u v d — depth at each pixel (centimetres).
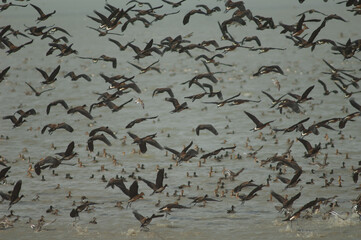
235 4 3716
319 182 5884
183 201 5450
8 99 10856
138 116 9469
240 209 5188
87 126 8738
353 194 5506
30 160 6931
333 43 3641
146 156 7112
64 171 6488
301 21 3531
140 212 5178
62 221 4969
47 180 6159
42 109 10044
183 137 8056
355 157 6769
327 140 7550
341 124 3397
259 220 4919
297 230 4641
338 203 5269
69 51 3809
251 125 8619
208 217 5022
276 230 4672
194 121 9019
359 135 7788
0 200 5512
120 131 8462
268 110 9531
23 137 8125
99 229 4781
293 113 9194
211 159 6862
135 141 3198
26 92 11438
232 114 9400
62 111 9844
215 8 3762
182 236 4588
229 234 4591
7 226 4816
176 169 6512
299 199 5409
